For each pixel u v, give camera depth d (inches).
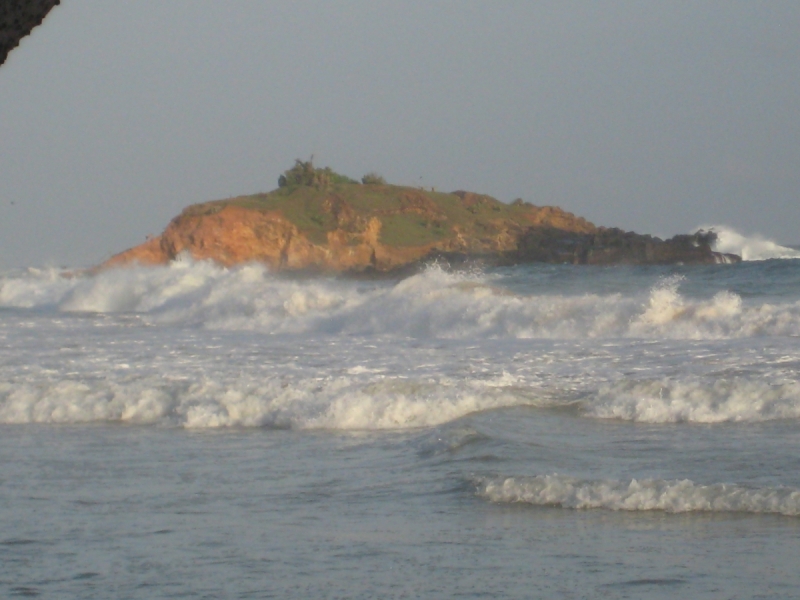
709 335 1652.3
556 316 1825.8
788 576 483.5
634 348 1494.8
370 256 6456.7
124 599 488.1
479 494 684.7
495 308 1913.1
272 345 1732.3
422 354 1531.7
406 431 985.5
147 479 795.4
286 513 663.8
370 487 732.7
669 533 571.5
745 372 1213.1
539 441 866.8
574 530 587.5
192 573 527.8
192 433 1024.2
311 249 6363.2
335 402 1069.8
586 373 1272.1
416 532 597.9
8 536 620.4
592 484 675.4
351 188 7362.2
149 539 604.4
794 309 1695.4
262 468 827.4
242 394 1137.4
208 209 6540.4
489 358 1451.8
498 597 470.3
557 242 6515.8
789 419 940.6
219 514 667.4
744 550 530.3
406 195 7170.3
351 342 1760.6
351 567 529.0
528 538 573.6
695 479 699.4
